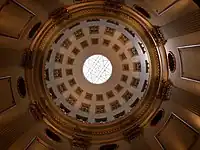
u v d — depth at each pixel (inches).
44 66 837.2
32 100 824.3
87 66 1040.8
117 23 856.3
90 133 880.9
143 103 861.2
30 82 818.2
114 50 1014.4
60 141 853.8
